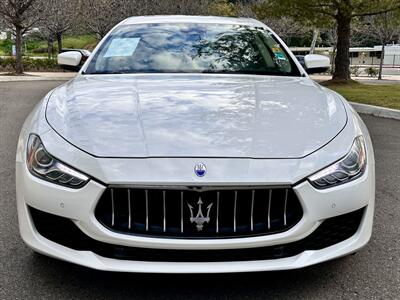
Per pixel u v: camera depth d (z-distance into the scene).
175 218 2.09
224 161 2.11
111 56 3.50
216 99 2.69
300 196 2.11
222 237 2.08
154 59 3.46
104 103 2.60
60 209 2.13
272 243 2.10
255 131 2.32
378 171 4.59
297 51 46.56
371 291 2.38
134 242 2.07
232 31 3.86
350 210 2.23
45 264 2.61
